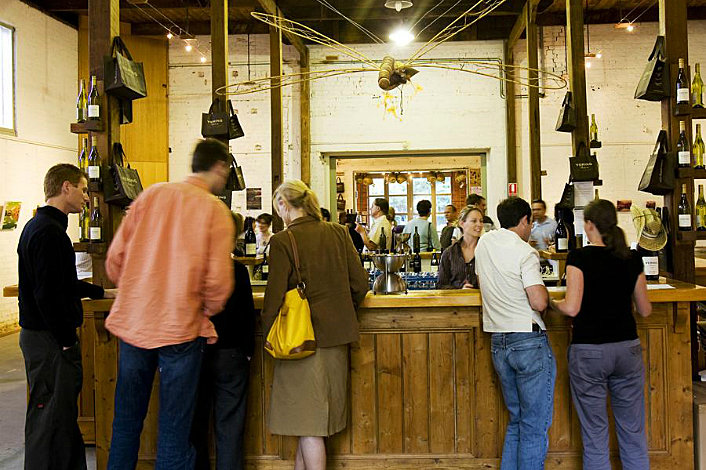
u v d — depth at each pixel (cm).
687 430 322
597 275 271
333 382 284
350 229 750
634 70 970
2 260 816
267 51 1009
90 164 361
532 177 773
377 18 925
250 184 1013
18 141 847
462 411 325
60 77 946
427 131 998
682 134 386
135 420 254
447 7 899
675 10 391
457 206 1543
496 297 284
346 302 286
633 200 970
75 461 294
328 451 328
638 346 276
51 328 276
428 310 325
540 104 982
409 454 327
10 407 487
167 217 244
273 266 279
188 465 248
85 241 379
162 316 239
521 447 279
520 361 276
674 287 325
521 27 864
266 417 328
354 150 1004
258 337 328
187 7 891
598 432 278
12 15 837
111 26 366
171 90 1023
